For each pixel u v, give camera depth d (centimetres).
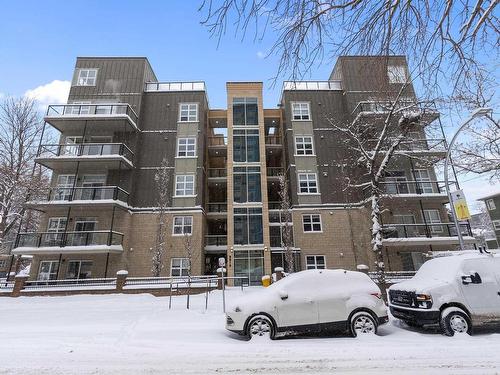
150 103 2844
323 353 631
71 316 1185
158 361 586
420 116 1325
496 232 4103
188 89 2933
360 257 2378
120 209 2427
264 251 2447
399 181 2412
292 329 770
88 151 2464
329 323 780
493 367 530
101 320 1077
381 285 1305
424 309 782
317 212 2541
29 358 602
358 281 848
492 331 812
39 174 2575
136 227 2466
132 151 2627
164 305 1465
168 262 2391
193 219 2497
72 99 2728
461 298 785
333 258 2423
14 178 2400
